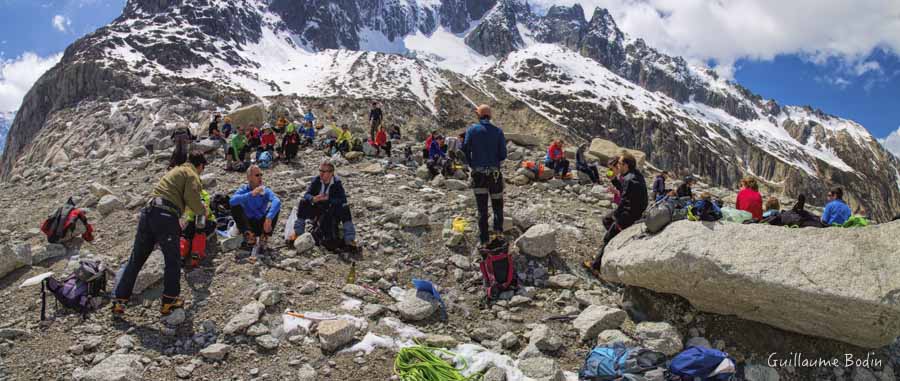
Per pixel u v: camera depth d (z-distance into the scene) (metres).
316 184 8.46
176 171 6.27
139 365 5.22
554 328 6.56
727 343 6.19
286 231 8.59
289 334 5.88
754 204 8.84
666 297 6.82
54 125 123.19
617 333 6.17
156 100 123.25
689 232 6.25
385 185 12.54
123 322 6.08
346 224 8.30
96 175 13.68
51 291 6.25
